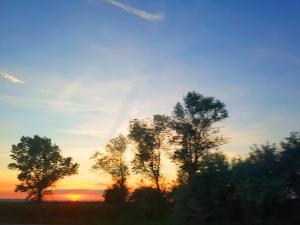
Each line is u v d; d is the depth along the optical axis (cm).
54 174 10006
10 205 6681
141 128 7219
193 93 7212
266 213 4131
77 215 6331
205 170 4384
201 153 6981
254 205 4062
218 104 7125
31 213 6341
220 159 4403
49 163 9994
